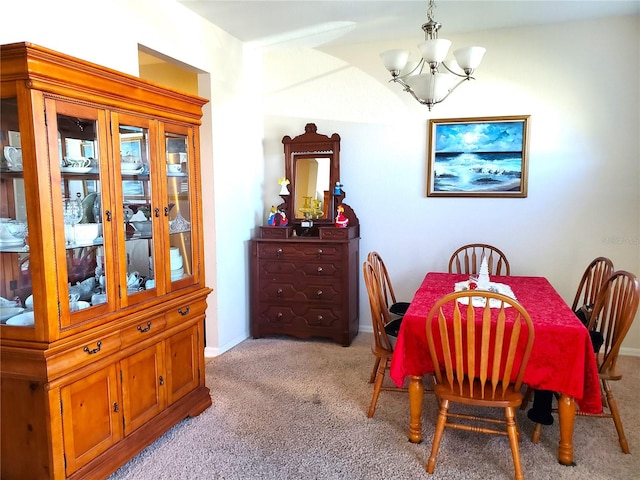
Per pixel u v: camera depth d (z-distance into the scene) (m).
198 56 3.28
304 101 4.14
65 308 1.80
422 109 3.85
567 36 3.49
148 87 2.19
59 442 1.82
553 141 3.59
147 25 2.78
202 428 2.52
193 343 2.65
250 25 3.49
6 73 1.64
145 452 2.30
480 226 3.82
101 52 2.45
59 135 1.78
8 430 1.85
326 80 4.07
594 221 3.57
